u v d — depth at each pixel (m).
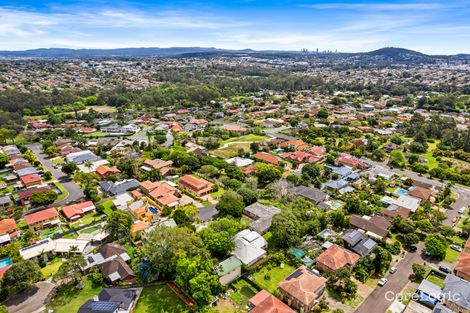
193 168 130.12
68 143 162.62
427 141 180.00
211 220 89.12
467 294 59.53
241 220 90.69
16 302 59.78
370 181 118.56
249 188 105.19
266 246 77.31
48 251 72.81
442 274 68.94
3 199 100.00
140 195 104.06
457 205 103.44
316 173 120.75
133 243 78.44
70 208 93.00
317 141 169.25
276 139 171.88
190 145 162.25
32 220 85.19
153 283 64.94
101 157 145.88
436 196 107.75
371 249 75.38
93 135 186.88
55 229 85.69
